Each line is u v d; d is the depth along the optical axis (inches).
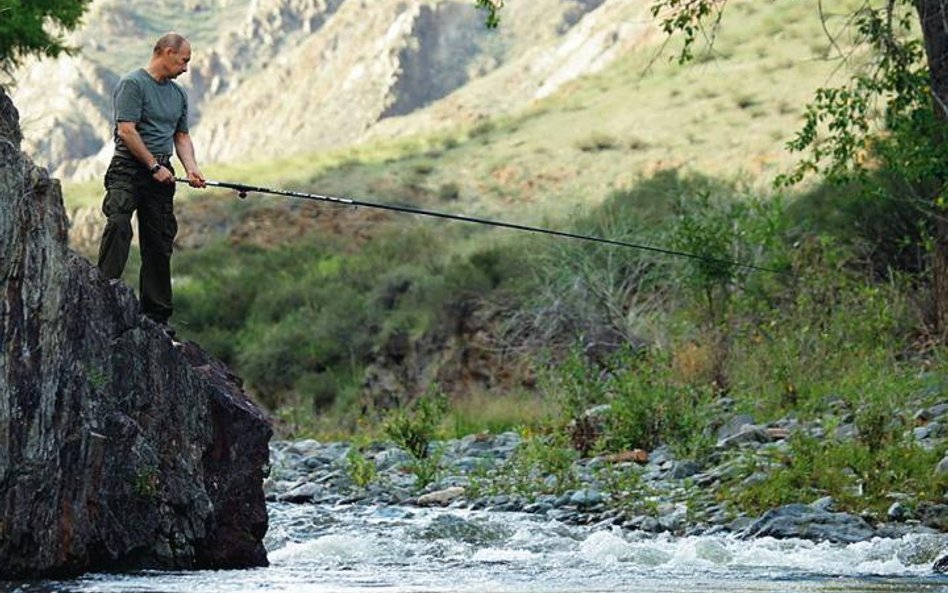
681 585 828.0
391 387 3203.7
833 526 1087.6
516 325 2987.2
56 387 812.6
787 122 5511.8
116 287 876.6
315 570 912.3
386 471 1681.8
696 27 1957.4
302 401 3157.0
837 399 1697.8
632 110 6304.1
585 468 1544.0
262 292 3971.5
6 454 786.2
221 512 924.6
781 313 2101.4
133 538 860.6
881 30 2041.1
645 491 1337.4
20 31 2618.1
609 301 2578.7
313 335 3398.1
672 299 2544.3
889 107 2060.8
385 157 6811.0
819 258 2273.6
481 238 4461.1
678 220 2536.9
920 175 2036.2
